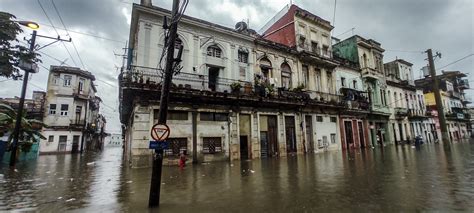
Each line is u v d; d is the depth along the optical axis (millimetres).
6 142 17703
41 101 36844
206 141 17234
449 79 54562
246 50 20734
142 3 17234
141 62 15820
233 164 15336
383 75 33344
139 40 16031
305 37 25641
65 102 35281
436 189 6441
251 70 20688
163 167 14422
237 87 18469
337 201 5695
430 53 27969
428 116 40219
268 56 22078
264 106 20469
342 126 26547
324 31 27781
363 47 31609
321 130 24500
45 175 11516
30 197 6906
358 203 5457
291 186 7672
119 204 6070
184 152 16172
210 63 18625
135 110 15008
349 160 15094
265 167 13188
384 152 20594
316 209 5156
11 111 18031
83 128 37000
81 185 8797
